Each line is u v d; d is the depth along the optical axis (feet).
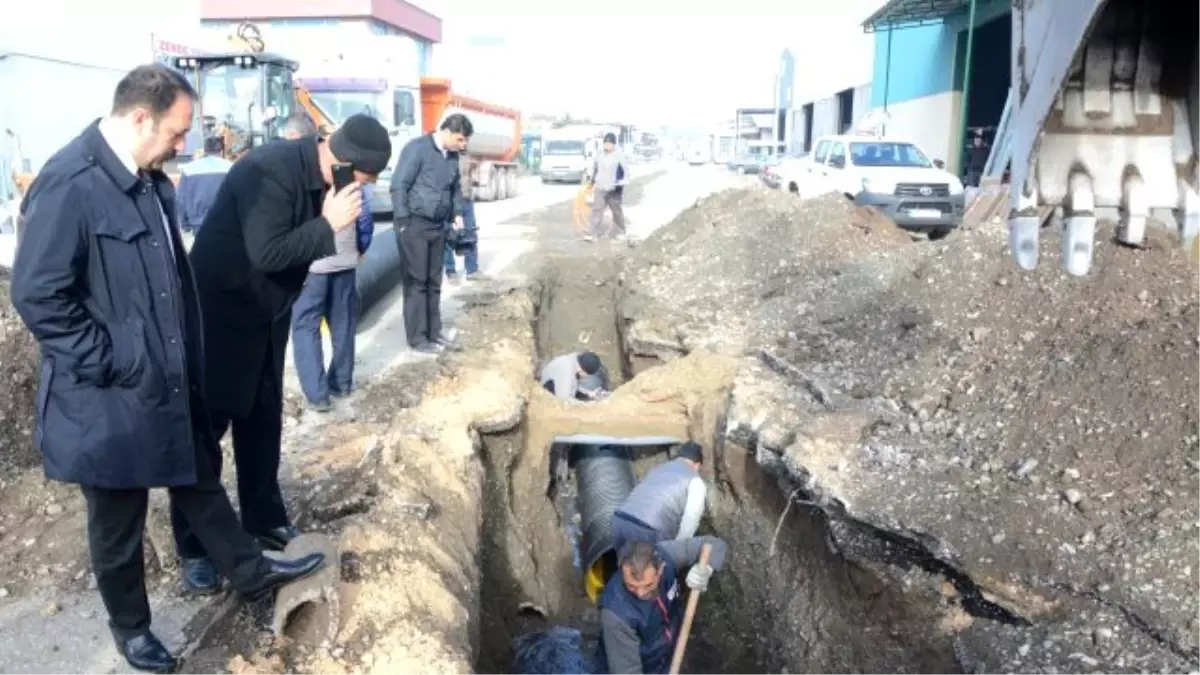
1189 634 11.66
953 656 12.90
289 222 11.38
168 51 63.26
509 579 19.03
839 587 15.69
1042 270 20.95
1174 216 9.02
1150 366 15.83
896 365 20.59
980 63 67.97
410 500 15.10
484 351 24.32
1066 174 8.80
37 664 10.88
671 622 15.11
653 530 16.62
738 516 20.29
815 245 30.76
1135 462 14.61
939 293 22.86
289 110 47.32
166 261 9.37
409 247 23.38
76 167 8.77
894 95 83.41
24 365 15.80
